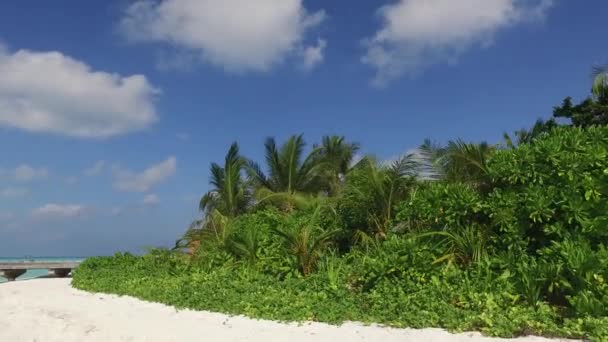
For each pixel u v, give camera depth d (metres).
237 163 26.73
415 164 14.98
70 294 14.98
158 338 8.79
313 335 8.52
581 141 11.05
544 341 7.61
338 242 15.82
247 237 15.59
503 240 11.03
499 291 9.62
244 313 10.40
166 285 14.15
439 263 11.51
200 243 18.30
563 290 9.35
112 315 11.05
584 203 10.11
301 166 26.95
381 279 11.16
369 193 15.00
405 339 8.01
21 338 9.35
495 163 11.99
